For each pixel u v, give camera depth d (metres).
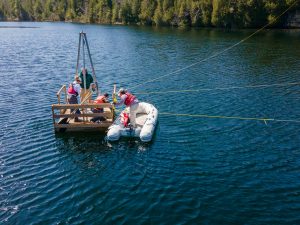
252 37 73.31
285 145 18.72
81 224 12.46
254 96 27.67
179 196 14.03
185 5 108.88
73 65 42.00
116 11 134.12
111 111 20.14
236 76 34.91
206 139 19.42
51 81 33.50
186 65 41.25
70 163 16.77
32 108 24.78
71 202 13.71
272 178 15.45
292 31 87.56
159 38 73.38
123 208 13.31
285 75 35.19
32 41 70.94
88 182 15.10
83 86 21.97
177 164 16.59
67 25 131.12
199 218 12.74
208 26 105.75
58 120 22.08
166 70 38.41
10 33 93.69
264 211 13.18
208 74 35.97
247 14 96.25
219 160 17.03
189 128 20.98
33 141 19.11
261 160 17.06
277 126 21.31
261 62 42.69
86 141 19.09
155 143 18.83
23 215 12.94
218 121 22.16
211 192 14.34
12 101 26.48
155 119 20.62
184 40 68.75
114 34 85.31
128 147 18.38
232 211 13.16
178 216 12.84
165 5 115.12
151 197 13.98
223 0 97.62
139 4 127.81
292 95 27.86
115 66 41.00
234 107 24.92
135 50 54.62
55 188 14.67
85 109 20.94
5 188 14.62
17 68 39.97
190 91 29.42
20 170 16.08
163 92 29.23
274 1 93.56
